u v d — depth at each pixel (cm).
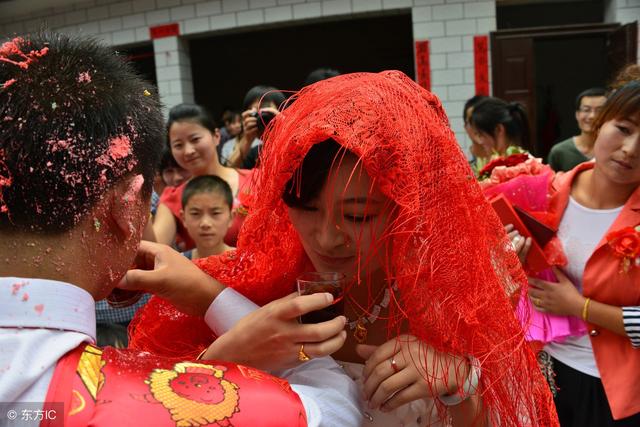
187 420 61
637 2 512
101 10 600
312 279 96
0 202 62
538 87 748
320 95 93
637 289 162
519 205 175
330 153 88
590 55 732
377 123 85
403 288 93
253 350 90
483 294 91
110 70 74
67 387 60
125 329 202
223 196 237
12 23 633
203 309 109
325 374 100
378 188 90
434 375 89
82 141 65
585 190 176
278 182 92
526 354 96
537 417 98
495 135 281
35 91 65
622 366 165
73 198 65
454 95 527
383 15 546
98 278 71
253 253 108
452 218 89
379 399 91
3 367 58
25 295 62
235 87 787
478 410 97
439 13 518
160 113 80
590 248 170
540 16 616
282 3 547
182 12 575
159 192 331
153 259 113
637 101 154
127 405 60
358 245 93
